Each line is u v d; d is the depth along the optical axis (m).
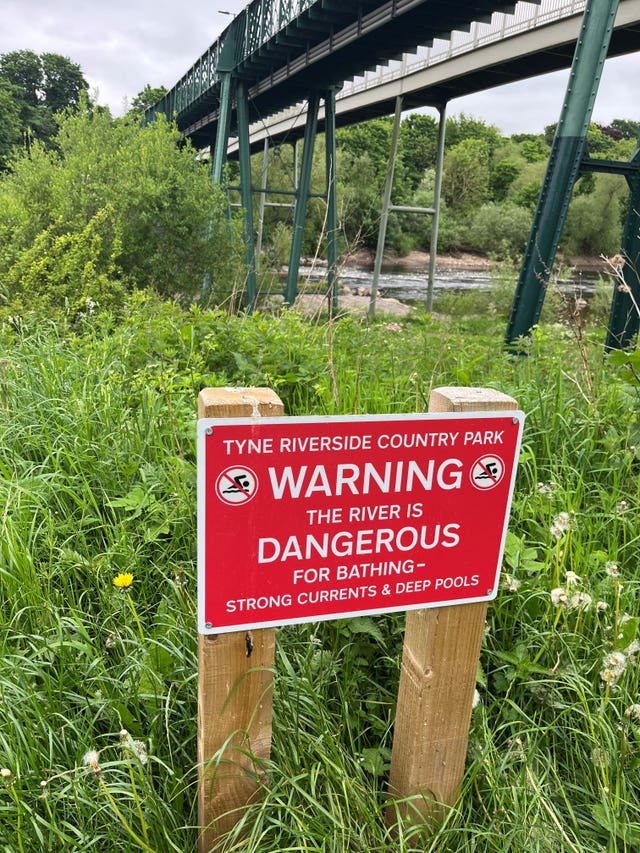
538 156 66.06
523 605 2.26
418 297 30.36
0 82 55.47
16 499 2.69
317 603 1.56
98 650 2.14
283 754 1.79
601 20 7.37
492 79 17.72
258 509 1.44
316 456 1.45
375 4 12.90
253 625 1.52
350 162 40.41
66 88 67.12
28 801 1.67
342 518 1.52
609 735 1.91
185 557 2.66
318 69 17.55
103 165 11.73
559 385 3.71
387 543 1.58
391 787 1.84
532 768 1.95
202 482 1.38
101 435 3.28
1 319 6.99
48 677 1.88
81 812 1.63
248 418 1.38
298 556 1.51
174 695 1.92
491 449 1.60
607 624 2.23
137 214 11.31
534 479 3.03
